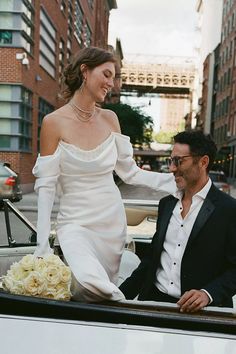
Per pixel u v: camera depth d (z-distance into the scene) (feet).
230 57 159.84
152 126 119.03
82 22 112.78
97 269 6.08
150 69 287.28
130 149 7.74
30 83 61.05
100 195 7.17
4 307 5.16
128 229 12.76
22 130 59.06
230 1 166.40
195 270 6.79
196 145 6.75
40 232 6.76
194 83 293.43
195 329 5.01
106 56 7.12
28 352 4.89
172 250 7.18
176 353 4.83
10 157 56.65
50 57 75.00
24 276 5.63
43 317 5.09
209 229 6.73
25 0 56.08
